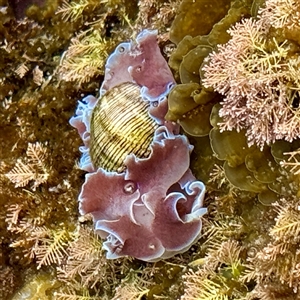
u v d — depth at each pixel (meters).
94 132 0.39
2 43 0.42
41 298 0.42
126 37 0.41
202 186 0.38
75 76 0.41
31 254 0.41
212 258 0.38
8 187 0.42
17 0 0.41
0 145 0.42
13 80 0.42
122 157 0.38
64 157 0.42
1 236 0.43
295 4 0.35
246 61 0.35
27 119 0.42
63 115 0.42
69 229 0.42
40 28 0.42
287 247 0.36
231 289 0.38
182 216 0.38
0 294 0.43
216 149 0.37
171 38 0.38
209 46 0.37
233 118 0.36
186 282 0.38
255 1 0.36
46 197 0.42
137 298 0.40
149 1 0.40
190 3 0.38
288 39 0.35
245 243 0.38
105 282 0.41
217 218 0.39
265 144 0.36
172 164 0.38
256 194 0.38
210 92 0.37
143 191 0.38
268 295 0.37
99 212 0.38
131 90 0.39
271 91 0.35
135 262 0.40
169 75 0.38
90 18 0.41
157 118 0.38
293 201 0.36
